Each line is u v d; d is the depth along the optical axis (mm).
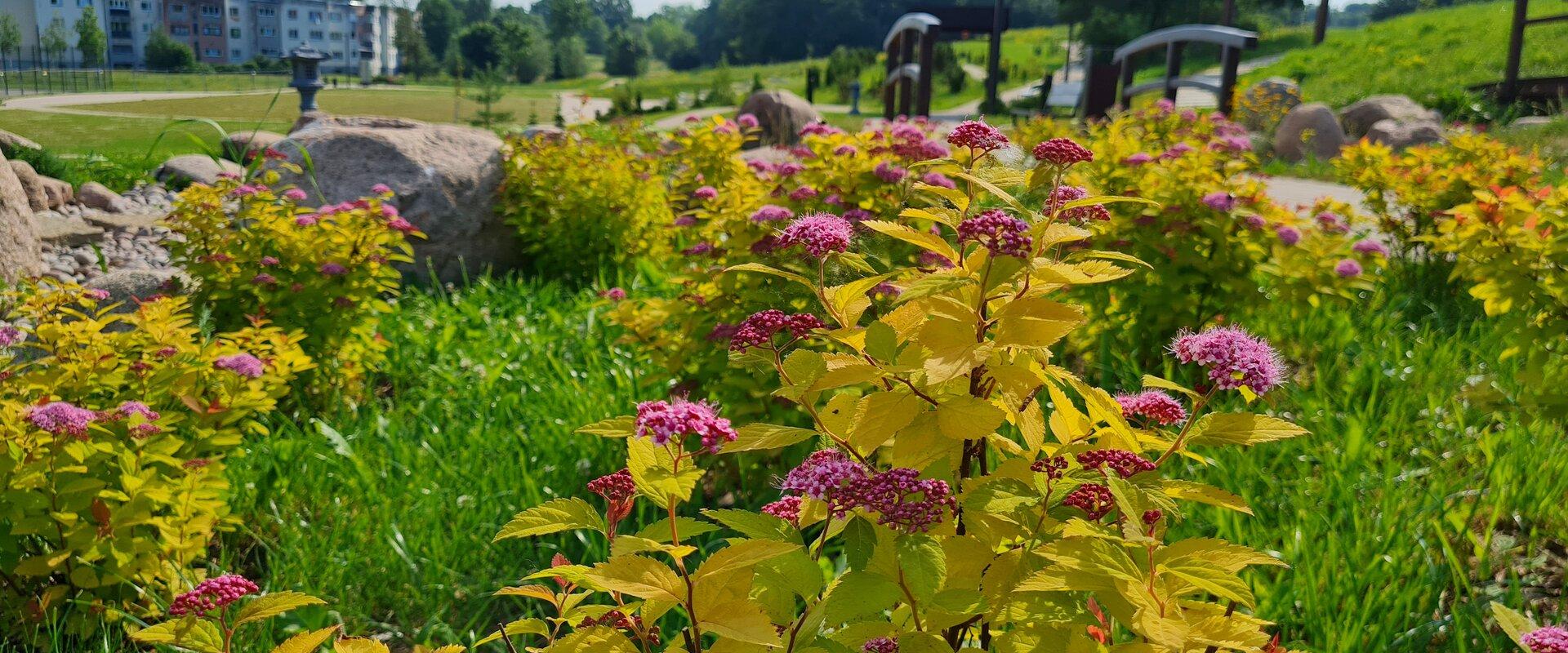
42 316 3908
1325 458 3793
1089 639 1574
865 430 1684
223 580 1800
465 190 8070
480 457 4285
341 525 3768
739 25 137375
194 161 12344
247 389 3783
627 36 130375
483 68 112125
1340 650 2695
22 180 9336
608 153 8500
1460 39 28422
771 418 3992
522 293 7348
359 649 1690
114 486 3303
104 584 3076
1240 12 64000
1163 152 6238
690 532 1611
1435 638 2891
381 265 5613
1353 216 6855
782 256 3838
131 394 3619
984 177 2006
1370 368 4840
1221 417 1703
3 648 3082
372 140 8008
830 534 1712
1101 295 5145
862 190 4711
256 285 5246
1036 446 1818
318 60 23031
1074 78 60281
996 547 1756
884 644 1656
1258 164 6707
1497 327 4152
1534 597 3051
